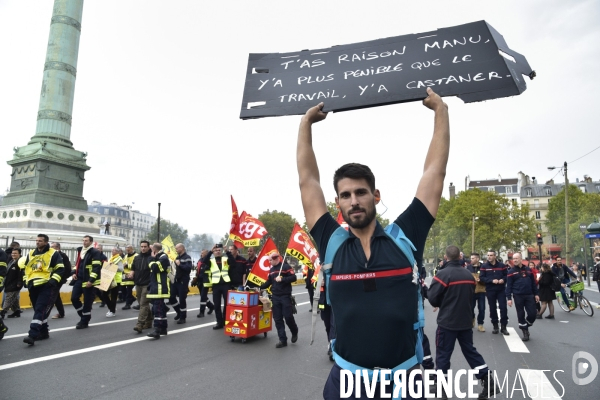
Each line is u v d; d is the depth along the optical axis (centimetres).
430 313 1341
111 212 11912
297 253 899
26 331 906
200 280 1209
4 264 824
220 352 735
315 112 239
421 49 242
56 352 712
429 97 224
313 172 235
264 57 271
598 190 8888
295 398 494
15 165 2628
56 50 2727
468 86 222
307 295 1953
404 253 191
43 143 2542
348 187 198
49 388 522
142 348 754
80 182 2747
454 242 6631
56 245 1183
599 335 920
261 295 917
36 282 767
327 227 215
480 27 239
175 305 1067
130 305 1329
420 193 210
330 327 702
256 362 666
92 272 959
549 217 6562
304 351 754
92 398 488
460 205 6284
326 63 256
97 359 668
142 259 930
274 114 248
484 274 968
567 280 1424
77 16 2853
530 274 883
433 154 218
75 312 1234
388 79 237
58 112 2686
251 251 1200
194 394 505
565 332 964
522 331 909
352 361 187
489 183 10194
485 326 1073
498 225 5909
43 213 2434
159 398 490
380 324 182
